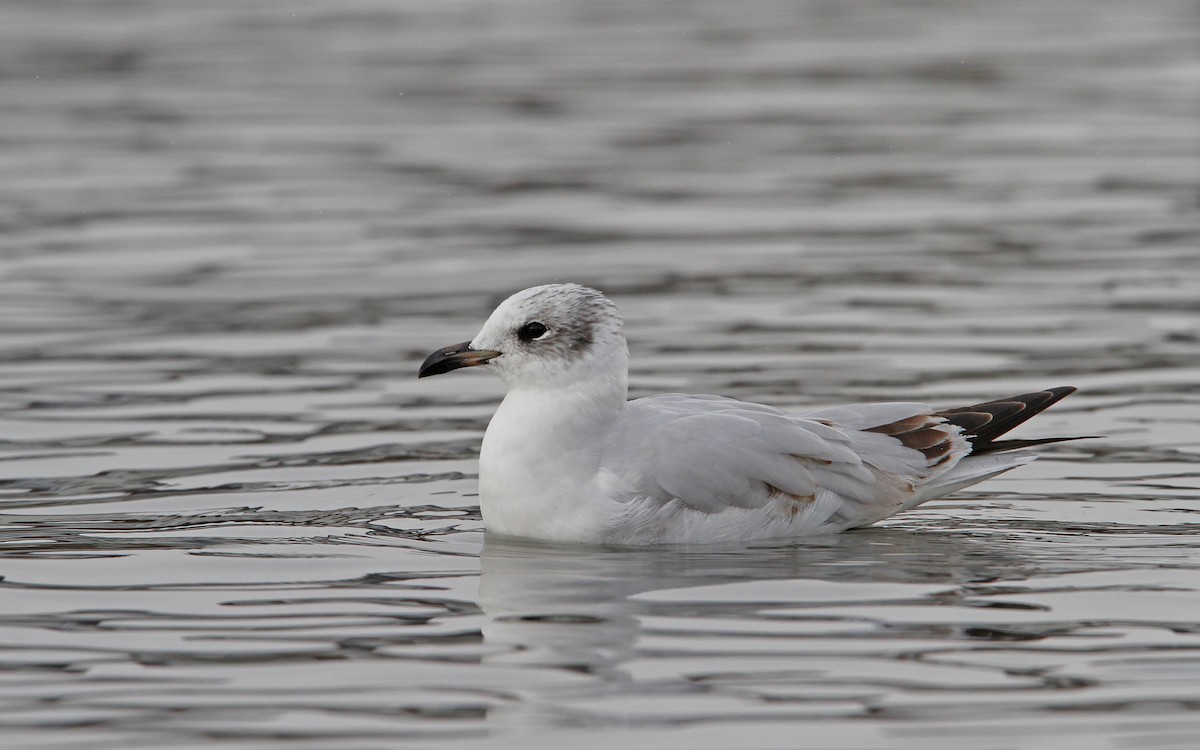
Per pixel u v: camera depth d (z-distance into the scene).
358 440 14.47
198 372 16.67
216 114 30.95
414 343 17.81
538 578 10.73
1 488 12.95
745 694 8.66
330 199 25.02
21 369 16.70
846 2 43.88
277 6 42.44
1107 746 8.05
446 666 9.09
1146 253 21.48
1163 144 28.28
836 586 10.52
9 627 9.77
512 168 27.19
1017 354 17.09
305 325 18.52
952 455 12.30
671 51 37.16
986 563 11.04
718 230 23.28
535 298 11.91
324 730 8.27
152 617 9.95
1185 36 38.25
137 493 12.85
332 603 10.20
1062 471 13.52
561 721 8.35
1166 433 14.47
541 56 36.56
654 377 16.28
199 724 8.35
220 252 21.94
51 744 8.12
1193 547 11.38
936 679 8.86
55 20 39.81
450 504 12.72
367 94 32.72
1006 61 35.94
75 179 26.17
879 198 25.16
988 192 25.36
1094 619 9.80
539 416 11.82
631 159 27.89
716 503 11.61
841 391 15.71
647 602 10.19
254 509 12.45
